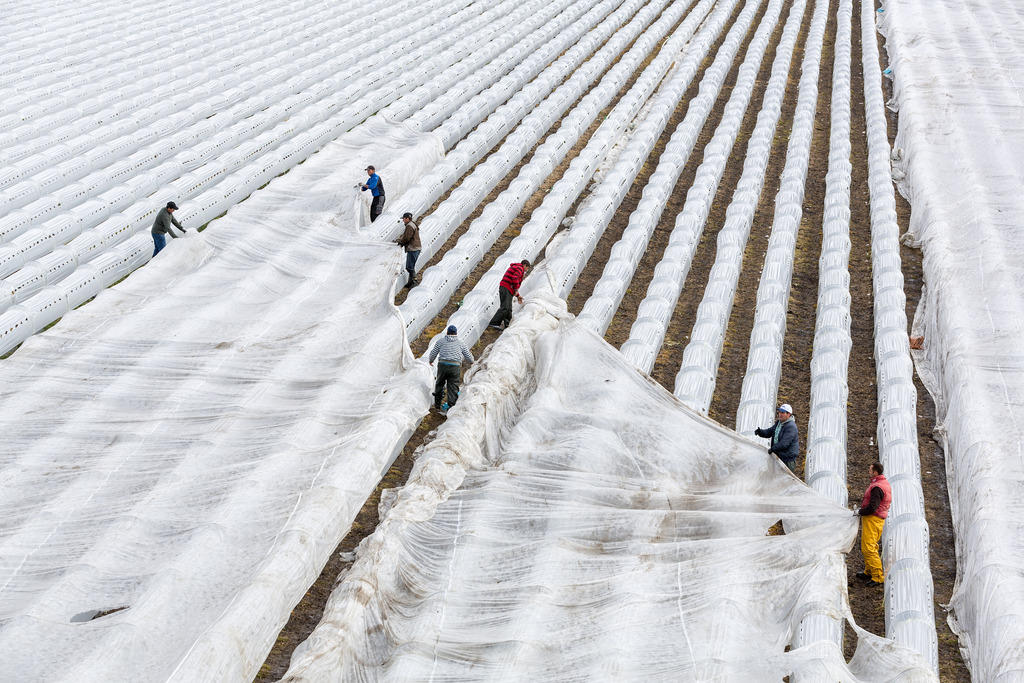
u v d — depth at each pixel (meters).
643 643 8.85
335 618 9.23
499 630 9.07
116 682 8.61
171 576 9.82
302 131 25.78
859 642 9.04
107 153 23.31
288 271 17.42
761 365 14.91
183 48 32.84
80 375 13.96
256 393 13.43
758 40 35.72
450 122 26.09
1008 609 9.31
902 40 34.38
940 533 11.76
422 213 21.59
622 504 10.95
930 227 19.69
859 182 24.14
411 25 36.94
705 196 22.33
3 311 16.39
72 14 36.56
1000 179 21.84
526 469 11.63
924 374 15.48
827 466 12.30
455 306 17.91
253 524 10.82
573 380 13.56
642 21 38.25
